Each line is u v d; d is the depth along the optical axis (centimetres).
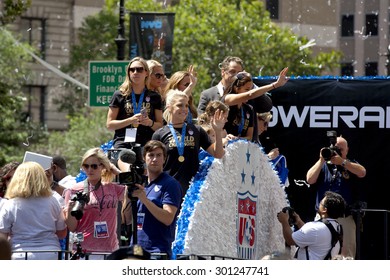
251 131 1920
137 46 2939
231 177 1767
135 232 1465
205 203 1648
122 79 2953
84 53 7369
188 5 6825
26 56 7094
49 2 8069
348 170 2111
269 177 1964
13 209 1545
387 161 2303
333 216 1750
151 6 6869
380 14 8506
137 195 1462
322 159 2069
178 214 1662
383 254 2233
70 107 7644
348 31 8606
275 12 8150
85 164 1633
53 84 7938
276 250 1978
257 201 1903
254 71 6619
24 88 7912
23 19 8025
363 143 2314
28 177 1558
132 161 1430
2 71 6881
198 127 1719
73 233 1688
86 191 1633
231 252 1750
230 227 1755
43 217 1555
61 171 2148
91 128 6725
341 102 2320
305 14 8262
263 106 1969
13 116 6756
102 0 8256
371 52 8550
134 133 1811
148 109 1848
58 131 7925
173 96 1705
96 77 2955
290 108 2333
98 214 1627
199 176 1689
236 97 1833
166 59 2925
